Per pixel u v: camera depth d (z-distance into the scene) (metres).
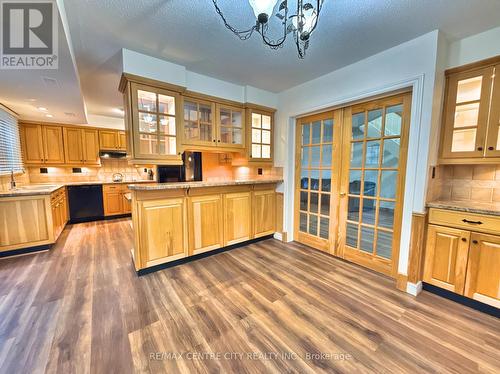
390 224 2.35
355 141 2.59
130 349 1.42
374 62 2.25
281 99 3.39
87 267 2.57
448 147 2.05
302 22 1.21
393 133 2.27
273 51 2.19
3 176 3.36
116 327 1.61
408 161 2.05
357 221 2.63
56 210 3.49
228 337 1.53
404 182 2.20
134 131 2.27
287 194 3.38
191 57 2.31
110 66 2.45
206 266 2.61
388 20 1.71
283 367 1.30
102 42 2.00
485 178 2.08
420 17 1.67
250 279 2.32
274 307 1.86
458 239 1.88
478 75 1.88
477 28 1.80
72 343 1.46
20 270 2.49
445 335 1.56
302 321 1.69
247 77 2.85
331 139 2.87
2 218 2.79
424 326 1.64
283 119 3.36
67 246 3.26
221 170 4.77
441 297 2.01
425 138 1.94
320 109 2.85
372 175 2.47
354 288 2.15
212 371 1.27
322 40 1.99
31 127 4.25
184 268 2.56
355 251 2.67
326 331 1.59
